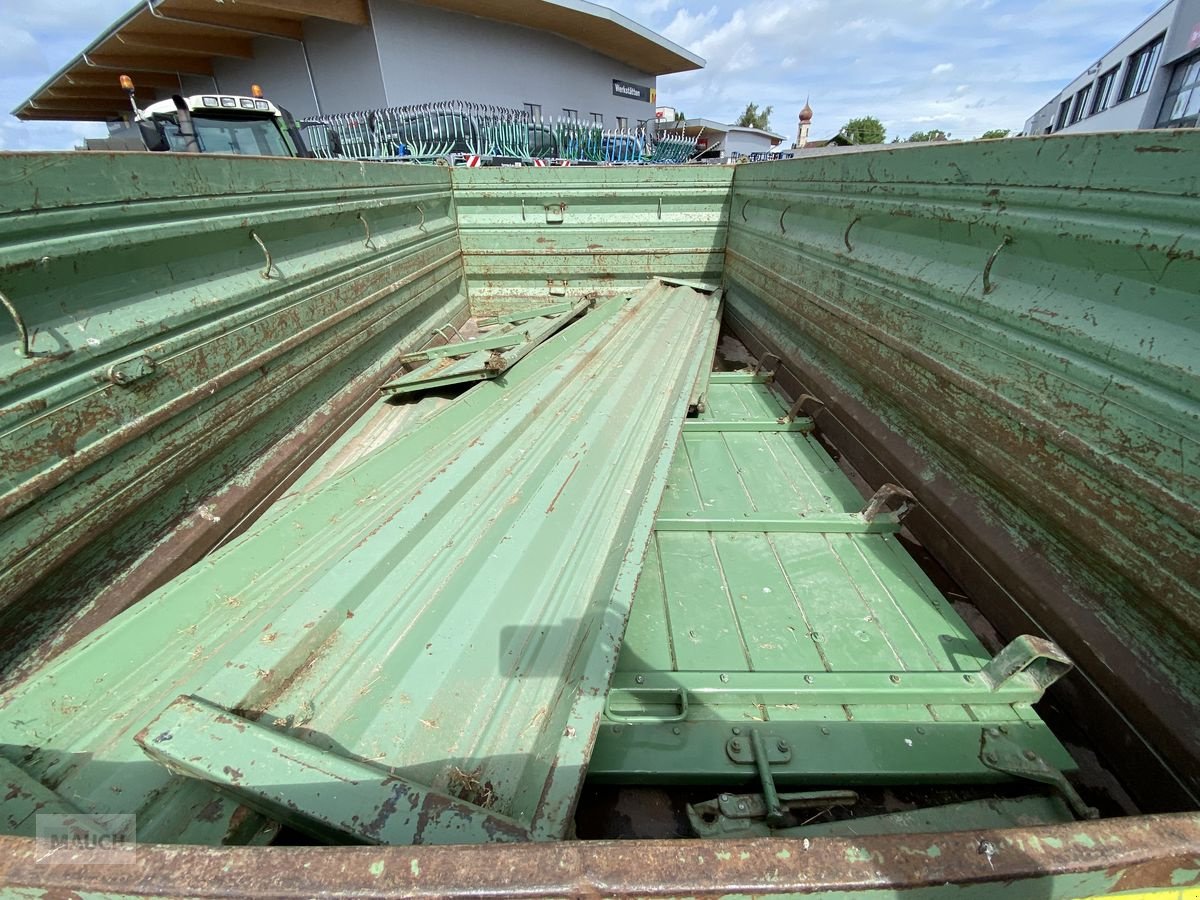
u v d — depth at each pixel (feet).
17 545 3.75
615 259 15.46
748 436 9.05
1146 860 2.06
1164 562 3.73
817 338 9.34
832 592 5.67
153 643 4.01
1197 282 3.61
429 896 1.89
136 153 4.84
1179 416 3.55
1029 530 5.11
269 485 6.70
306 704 3.47
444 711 3.67
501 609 4.51
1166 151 3.66
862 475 7.85
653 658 4.86
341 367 8.94
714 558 6.20
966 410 5.69
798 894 1.96
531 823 3.00
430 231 12.91
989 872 2.01
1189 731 3.64
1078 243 4.47
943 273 6.18
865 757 4.10
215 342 5.77
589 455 6.73
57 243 4.09
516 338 10.69
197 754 2.81
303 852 2.02
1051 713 4.79
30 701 3.50
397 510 5.17
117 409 4.53
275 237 7.22
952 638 5.11
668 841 2.09
